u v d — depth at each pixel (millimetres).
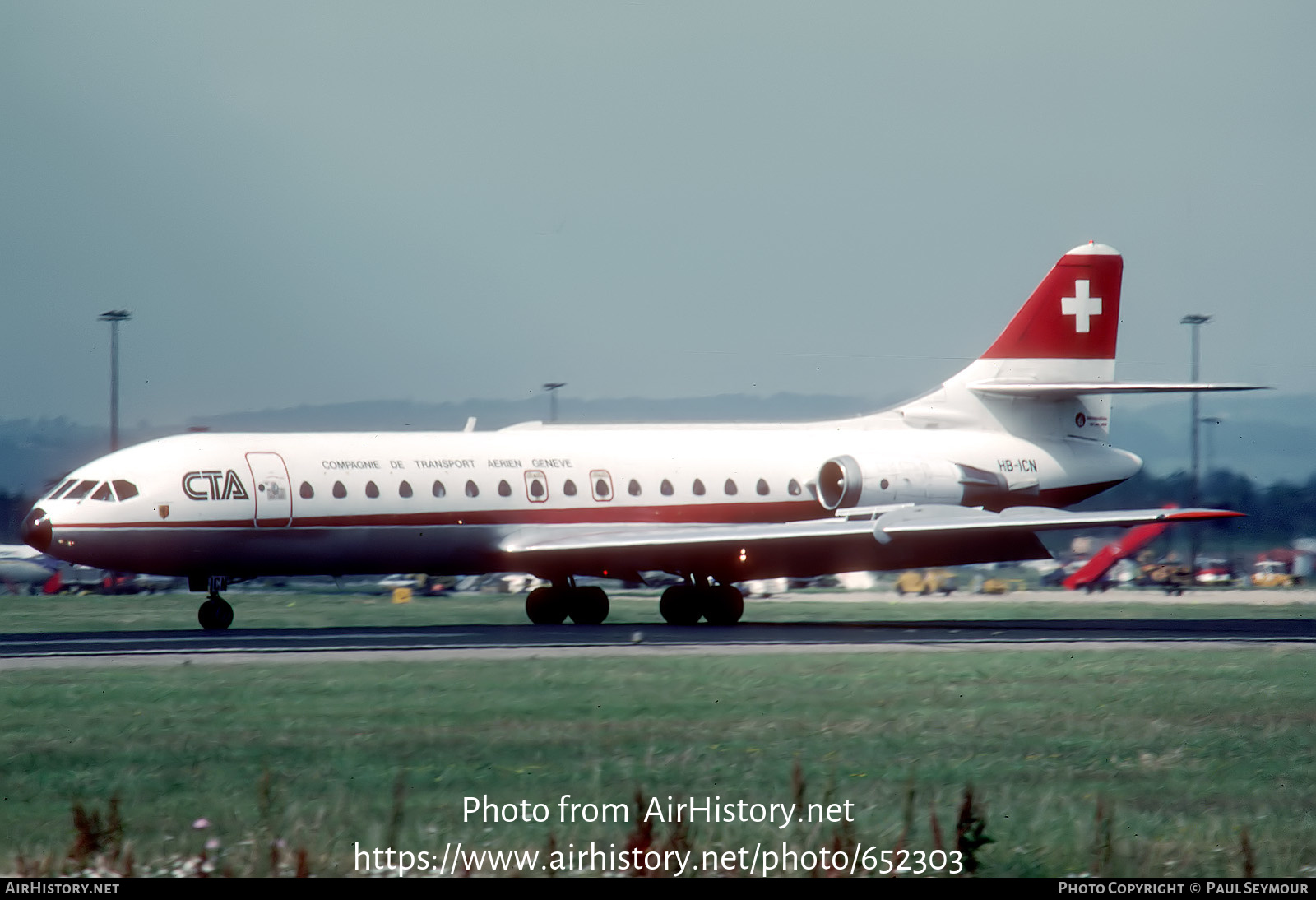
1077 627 131375
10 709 70500
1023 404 156625
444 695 75312
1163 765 58438
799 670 86812
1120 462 158500
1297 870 42625
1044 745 62438
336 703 72688
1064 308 158375
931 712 70188
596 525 137750
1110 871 42000
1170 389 141250
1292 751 61500
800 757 58844
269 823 44969
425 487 131000
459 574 137875
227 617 129625
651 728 65062
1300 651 102875
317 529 127000
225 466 124812
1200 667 90500
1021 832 46625
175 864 40750
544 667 87750
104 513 120938
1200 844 45250
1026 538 132000
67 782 53219
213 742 61219
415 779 53875
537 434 140250
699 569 137500
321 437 131250
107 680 81688
